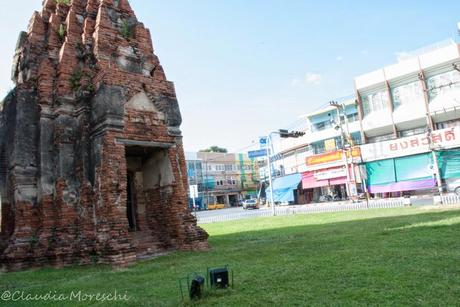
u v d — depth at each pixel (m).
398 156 31.77
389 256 7.56
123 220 10.59
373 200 30.88
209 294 5.89
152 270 8.81
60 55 12.54
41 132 11.90
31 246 11.13
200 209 63.00
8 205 12.36
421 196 29.31
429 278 5.69
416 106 32.50
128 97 11.79
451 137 28.27
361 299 5.03
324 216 21.20
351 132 39.00
